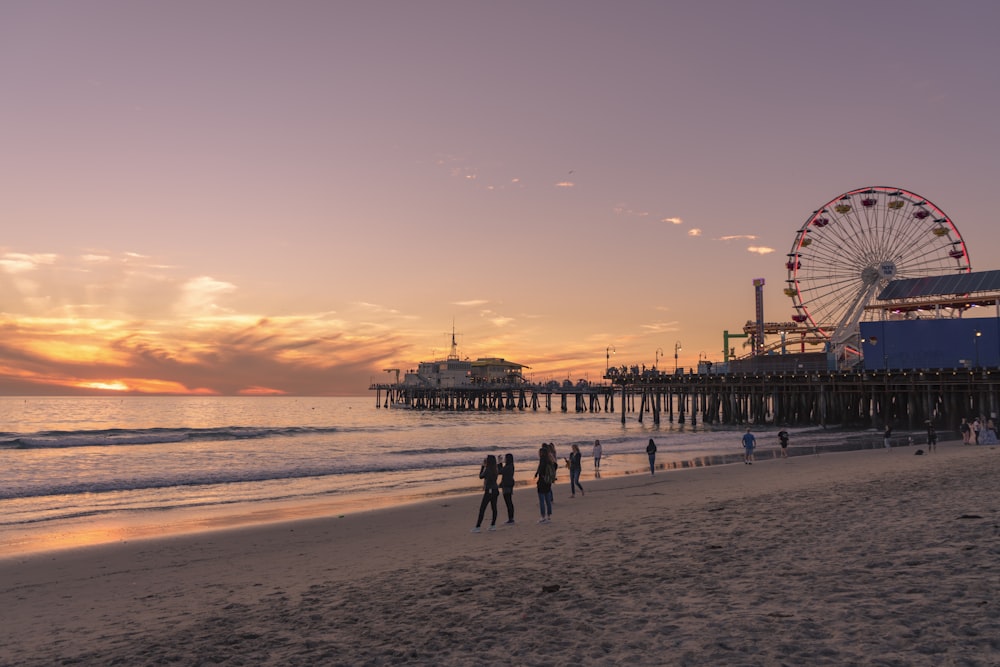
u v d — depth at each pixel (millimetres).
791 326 136750
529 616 8625
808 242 88875
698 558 11414
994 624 6668
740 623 7469
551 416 150250
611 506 21547
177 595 12234
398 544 16906
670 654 6707
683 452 49812
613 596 9258
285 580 13047
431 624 8703
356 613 9648
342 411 198125
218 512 25172
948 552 9883
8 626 10633
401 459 47125
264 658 7785
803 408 85312
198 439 70312
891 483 20656
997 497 15188
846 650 6375
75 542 19469
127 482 34250
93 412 187375
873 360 75500
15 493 30750
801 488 21922
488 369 196875
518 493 28094
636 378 96875
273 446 61719
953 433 61000
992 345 69750
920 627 6793
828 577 9156
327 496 29484
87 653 8641
